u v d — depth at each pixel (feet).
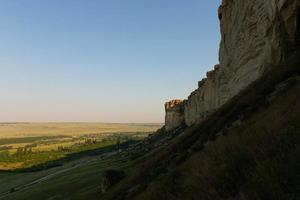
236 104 91.50
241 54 150.20
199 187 35.76
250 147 35.22
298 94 50.65
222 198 30.27
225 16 188.24
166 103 525.75
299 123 33.42
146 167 108.06
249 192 26.37
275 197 23.81
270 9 105.60
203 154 57.77
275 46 103.14
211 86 269.64
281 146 30.19
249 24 136.77
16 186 360.28
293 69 78.23
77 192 177.17
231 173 32.65
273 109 55.52
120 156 402.72
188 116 398.01
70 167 446.60
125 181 116.37
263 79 91.86
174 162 81.92
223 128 78.02
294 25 92.07
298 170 24.86
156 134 540.11
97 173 236.02
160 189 52.80
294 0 88.99
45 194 201.36
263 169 27.32
